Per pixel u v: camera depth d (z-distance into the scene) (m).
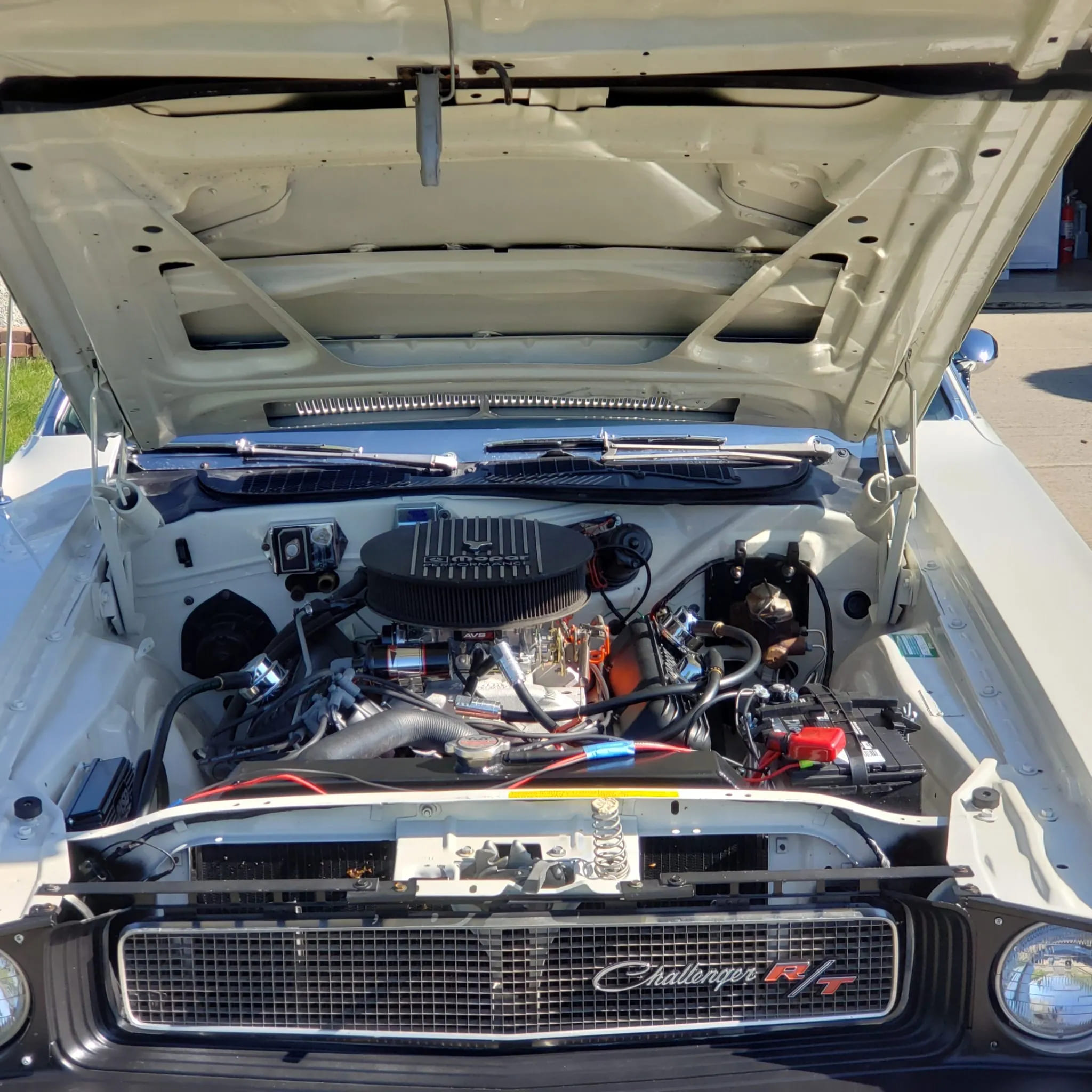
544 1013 2.06
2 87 2.04
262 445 3.49
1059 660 2.46
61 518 3.20
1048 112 2.12
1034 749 2.34
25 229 2.40
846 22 1.94
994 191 2.33
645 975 2.05
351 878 2.20
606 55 1.96
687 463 3.35
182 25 1.91
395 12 1.90
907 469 3.31
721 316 2.75
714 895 2.06
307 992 2.08
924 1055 2.02
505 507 3.15
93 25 1.90
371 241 2.59
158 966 2.09
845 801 2.09
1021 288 13.09
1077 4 1.84
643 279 2.69
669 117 2.20
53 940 1.95
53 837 2.10
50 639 2.69
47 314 2.67
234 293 2.67
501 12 1.88
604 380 3.06
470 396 3.20
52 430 3.87
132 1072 2.01
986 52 1.98
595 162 2.35
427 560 2.61
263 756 2.54
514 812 2.17
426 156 2.05
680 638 2.82
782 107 2.18
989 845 2.10
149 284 2.60
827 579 3.18
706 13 1.93
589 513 3.17
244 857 2.27
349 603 2.89
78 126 2.12
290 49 1.94
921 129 2.18
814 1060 2.02
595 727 2.49
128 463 3.45
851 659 3.00
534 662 2.67
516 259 2.65
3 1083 1.97
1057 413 8.35
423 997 2.06
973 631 2.75
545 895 1.98
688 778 2.14
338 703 2.51
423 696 2.63
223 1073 2.01
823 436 3.63
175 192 2.34
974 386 9.12
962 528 3.04
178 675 3.18
